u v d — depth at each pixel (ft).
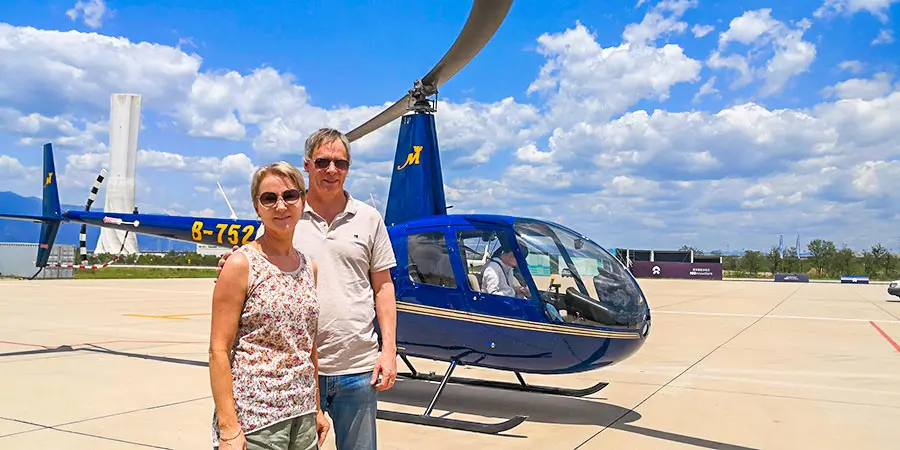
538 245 17.63
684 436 16.20
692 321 47.03
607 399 20.68
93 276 112.57
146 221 29.76
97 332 35.22
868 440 15.94
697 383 23.48
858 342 35.17
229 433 7.09
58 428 15.79
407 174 21.15
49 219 36.65
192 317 44.45
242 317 7.41
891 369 26.58
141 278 110.52
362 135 25.30
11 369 23.65
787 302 69.41
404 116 21.48
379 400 19.92
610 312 17.21
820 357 29.78
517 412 18.69
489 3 14.07
